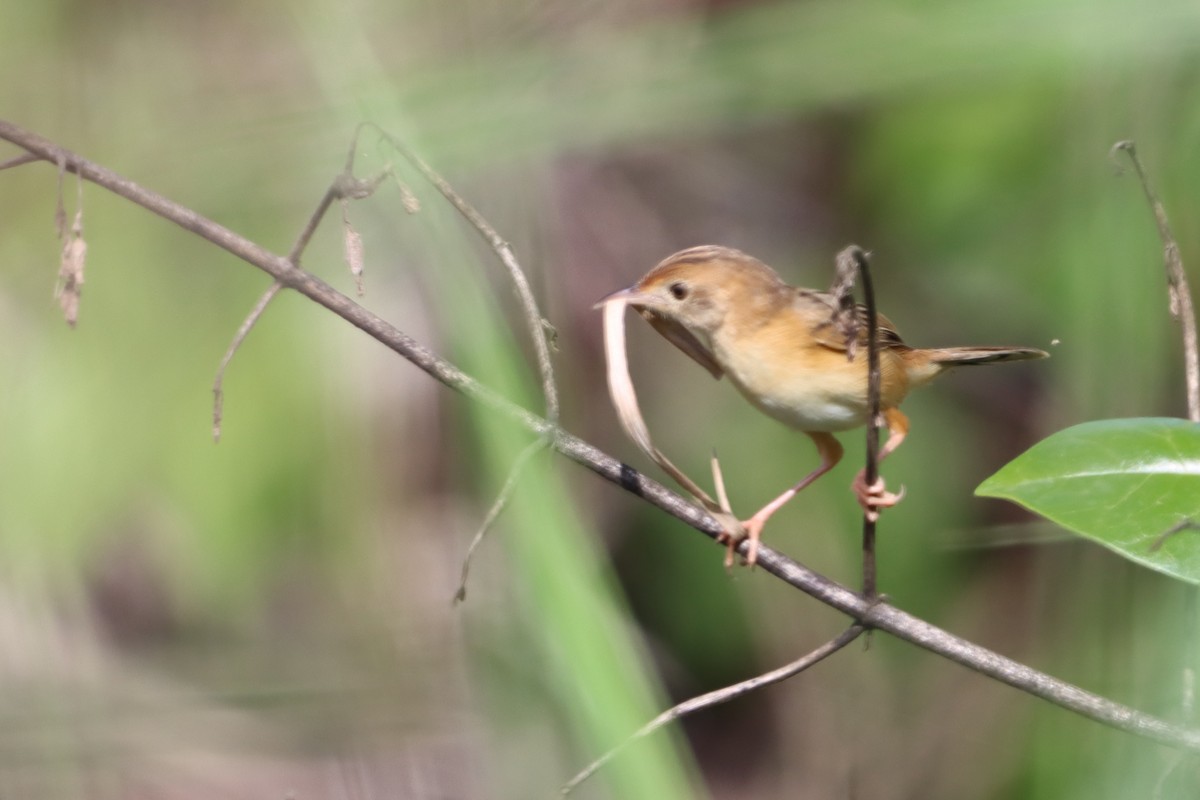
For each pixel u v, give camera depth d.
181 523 10.38
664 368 12.87
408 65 8.68
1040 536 9.05
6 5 10.30
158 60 10.12
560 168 12.87
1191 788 5.39
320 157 8.73
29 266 10.59
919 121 10.85
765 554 5.81
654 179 13.03
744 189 12.83
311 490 10.60
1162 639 6.47
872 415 5.46
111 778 8.13
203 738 8.59
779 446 12.36
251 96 9.56
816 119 12.01
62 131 10.16
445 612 8.98
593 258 12.88
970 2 8.59
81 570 9.91
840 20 8.78
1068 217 9.73
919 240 11.17
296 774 8.82
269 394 10.66
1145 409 8.22
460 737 7.93
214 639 9.64
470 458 10.66
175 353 10.66
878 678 11.45
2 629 9.16
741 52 8.88
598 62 8.80
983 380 12.09
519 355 7.29
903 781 10.72
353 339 10.91
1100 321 8.38
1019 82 9.83
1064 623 8.02
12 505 9.92
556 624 5.66
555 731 7.61
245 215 9.80
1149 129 9.02
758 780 11.38
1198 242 9.00
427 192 6.34
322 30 7.76
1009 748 10.44
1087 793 6.48
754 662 11.87
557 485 5.77
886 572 11.77
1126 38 8.62
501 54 8.80
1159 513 5.05
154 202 5.60
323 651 8.93
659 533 12.24
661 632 11.99
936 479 12.00
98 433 10.39
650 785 5.57
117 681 9.09
